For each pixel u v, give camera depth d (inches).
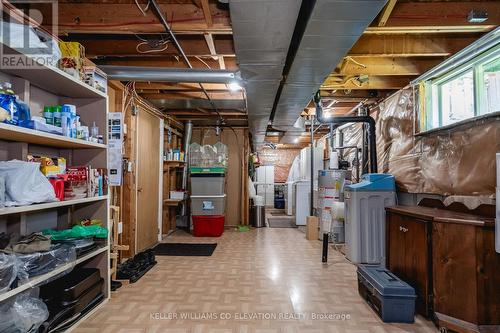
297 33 91.6
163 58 133.7
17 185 65.7
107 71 115.3
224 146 264.2
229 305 99.3
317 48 89.9
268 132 284.7
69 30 94.7
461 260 81.2
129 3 93.4
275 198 430.9
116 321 87.7
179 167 251.4
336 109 212.5
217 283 119.7
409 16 93.0
